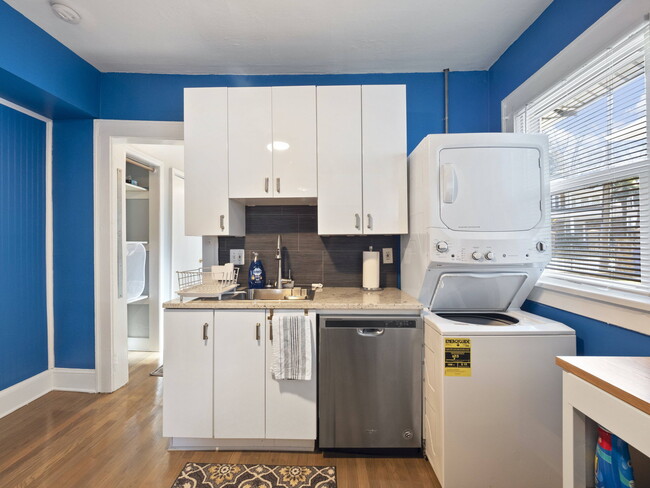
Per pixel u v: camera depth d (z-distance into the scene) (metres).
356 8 1.81
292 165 2.05
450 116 2.46
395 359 1.77
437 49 2.20
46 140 2.51
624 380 0.82
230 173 2.06
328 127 2.05
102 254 2.51
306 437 1.79
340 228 2.05
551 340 1.48
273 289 2.36
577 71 1.60
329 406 1.79
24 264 2.35
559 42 1.70
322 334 1.78
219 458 1.78
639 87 1.30
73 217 2.53
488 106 2.45
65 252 2.53
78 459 1.75
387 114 2.05
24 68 1.88
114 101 2.48
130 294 3.29
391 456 1.80
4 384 2.21
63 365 2.55
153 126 2.48
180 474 1.64
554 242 1.79
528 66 1.97
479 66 2.41
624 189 1.35
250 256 2.49
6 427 2.04
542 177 1.68
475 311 1.95
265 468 1.69
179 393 1.81
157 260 3.52
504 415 1.48
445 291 1.86
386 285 2.48
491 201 1.67
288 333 1.76
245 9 1.81
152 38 2.07
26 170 2.36
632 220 1.32
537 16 1.88
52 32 2.01
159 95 2.49
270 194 2.05
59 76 2.12
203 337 1.81
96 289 2.51
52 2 1.75
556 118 1.77
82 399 2.41
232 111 2.07
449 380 1.48
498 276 1.75
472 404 1.48
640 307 1.21
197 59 2.30
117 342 2.60
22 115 2.31
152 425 2.07
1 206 2.20
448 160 1.69
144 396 2.46
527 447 1.48
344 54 2.25
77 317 2.54
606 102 1.45
